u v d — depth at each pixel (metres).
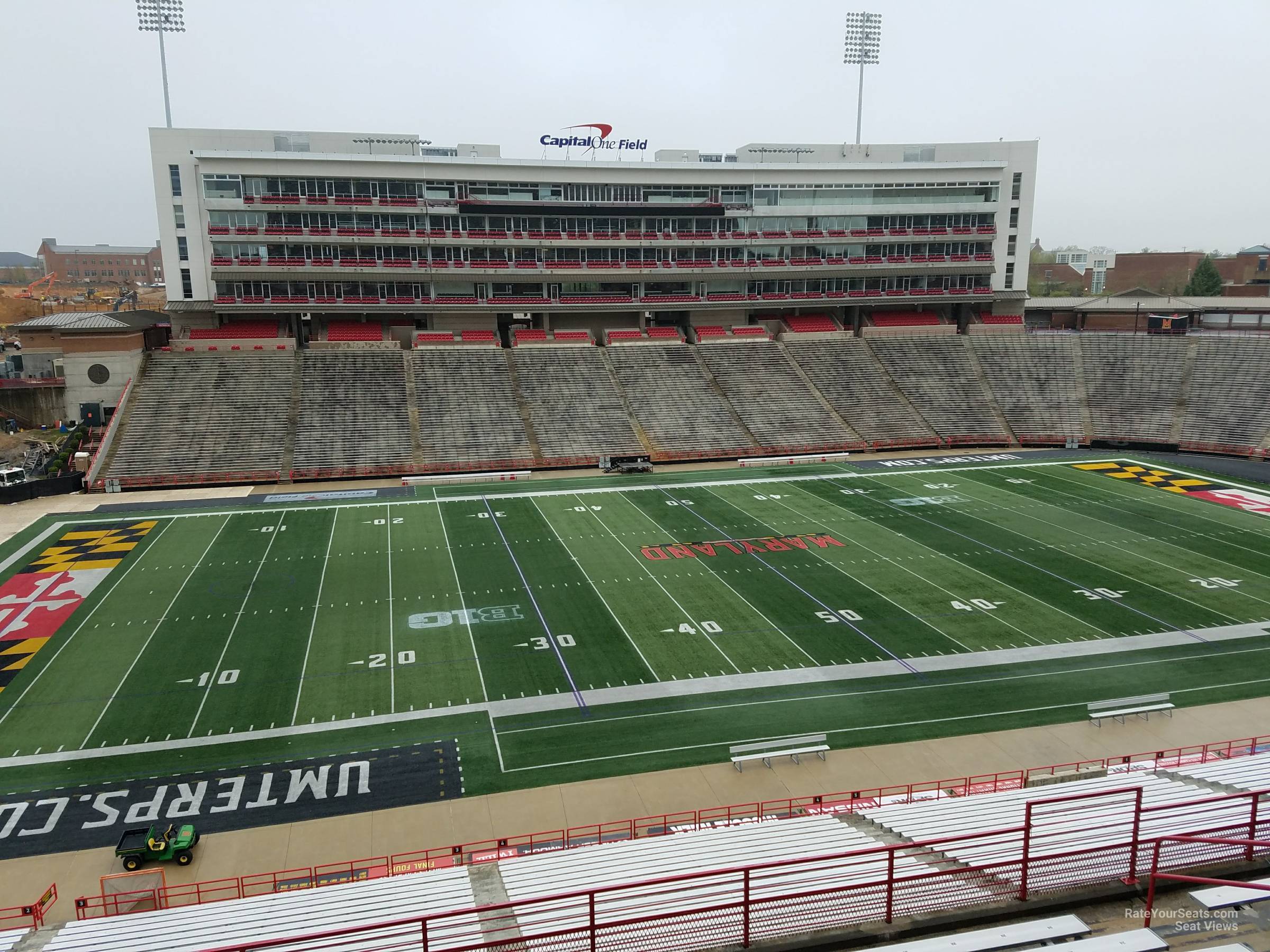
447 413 65.88
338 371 67.81
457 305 72.88
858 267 79.38
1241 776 19.70
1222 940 11.59
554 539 45.28
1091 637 33.12
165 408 61.97
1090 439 69.50
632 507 51.94
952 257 80.81
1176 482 57.22
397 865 20.27
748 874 13.20
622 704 28.20
